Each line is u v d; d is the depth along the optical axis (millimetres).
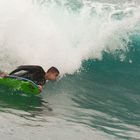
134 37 44938
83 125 27969
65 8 43375
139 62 42844
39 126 26172
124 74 39781
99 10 45750
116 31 44500
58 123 27344
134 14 47219
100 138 26500
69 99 32062
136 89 36719
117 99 33938
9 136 23812
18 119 26453
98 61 41062
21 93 30594
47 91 32562
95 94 34156
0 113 26797
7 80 30891
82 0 45969
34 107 29047
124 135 27719
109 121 29547
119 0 49250
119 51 43250
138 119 30781
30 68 31266
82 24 43188
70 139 25391
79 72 38156
